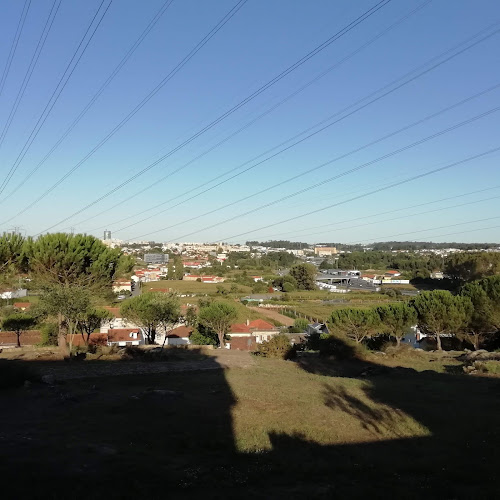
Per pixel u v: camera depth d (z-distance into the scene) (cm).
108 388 1955
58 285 3048
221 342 4947
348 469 991
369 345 4762
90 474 870
